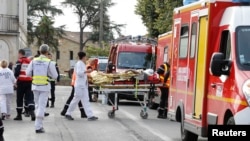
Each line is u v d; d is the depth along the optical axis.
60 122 17.97
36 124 15.12
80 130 15.99
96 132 15.64
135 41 29.00
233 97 9.75
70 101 19.53
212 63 10.20
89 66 20.47
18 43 44.50
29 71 15.04
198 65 11.91
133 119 19.48
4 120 18.14
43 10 83.94
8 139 13.89
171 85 14.41
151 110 24.05
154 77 19.48
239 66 9.93
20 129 15.84
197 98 11.90
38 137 14.30
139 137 14.77
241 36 10.28
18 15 44.69
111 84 19.44
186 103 12.78
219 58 10.17
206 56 11.34
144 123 18.22
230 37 10.41
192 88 12.30
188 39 12.85
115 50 28.83
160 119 19.67
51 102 23.92
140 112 21.31
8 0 44.34
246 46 10.17
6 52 44.19
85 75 18.67
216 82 10.83
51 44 76.88
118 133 15.52
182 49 13.37
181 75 13.34
